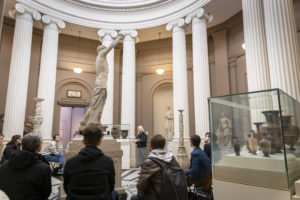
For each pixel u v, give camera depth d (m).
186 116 9.27
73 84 12.74
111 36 10.91
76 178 1.93
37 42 11.54
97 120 4.55
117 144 4.47
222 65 10.83
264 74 5.83
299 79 4.82
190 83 12.28
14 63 8.57
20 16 8.93
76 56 12.86
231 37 10.70
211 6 9.05
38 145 2.14
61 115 12.59
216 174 2.85
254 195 2.50
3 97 10.17
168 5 10.46
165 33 11.62
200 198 3.73
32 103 11.02
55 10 9.94
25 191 1.94
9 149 4.52
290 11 5.18
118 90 13.16
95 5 10.79
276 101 2.39
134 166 9.60
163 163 2.21
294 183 2.39
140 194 2.24
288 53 4.91
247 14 6.37
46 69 9.40
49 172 2.12
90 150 2.04
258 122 2.53
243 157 2.64
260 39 6.02
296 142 2.79
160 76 13.30
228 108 2.81
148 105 13.31
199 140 4.00
